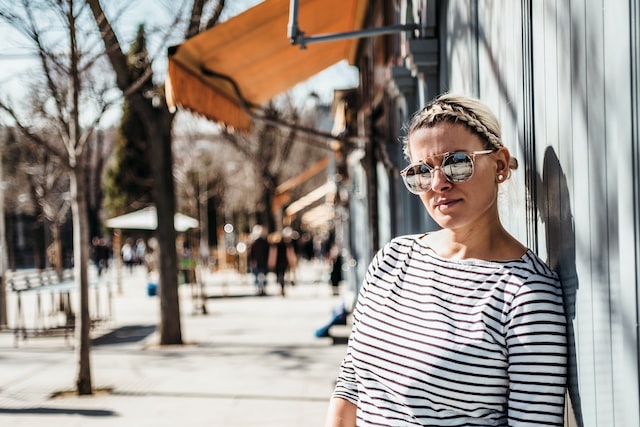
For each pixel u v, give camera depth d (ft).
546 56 6.88
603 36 5.10
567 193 6.15
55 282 46.14
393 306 6.51
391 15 27.89
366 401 6.66
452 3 14.52
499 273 6.03
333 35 16.31
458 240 6.47
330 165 96.63
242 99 25.64
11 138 43.16
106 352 37.09
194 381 29.17
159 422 22.97
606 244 5.14
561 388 5.72
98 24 24.85
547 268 6.14
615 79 4.76
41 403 25.81
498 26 9.77
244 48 22.38
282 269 70.79
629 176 4.50
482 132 6.27
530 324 5.73
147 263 103.60
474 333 5.94
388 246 6.97
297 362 33.01
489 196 6.33
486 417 5.98
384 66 31.09
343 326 43.62
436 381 6.05
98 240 146.41
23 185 121.29
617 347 4.93
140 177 152.35
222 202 164.45
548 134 6.82
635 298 4.51
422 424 6.16
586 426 5.68
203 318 52.26
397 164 25.04
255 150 108.88
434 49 16.49
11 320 53.67
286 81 31.09
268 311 56.49
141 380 29.60
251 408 24.53
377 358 6.50
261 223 136.46
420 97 17.66
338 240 94.99
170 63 20.26
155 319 53.67
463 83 13.19
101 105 27.32
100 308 63.10
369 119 26.25
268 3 19.06
